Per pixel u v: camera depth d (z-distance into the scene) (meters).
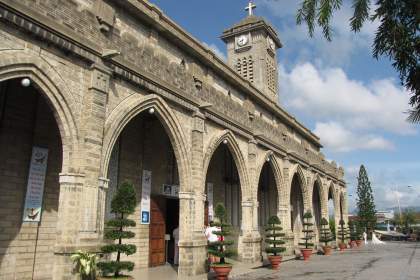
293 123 31.12
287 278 16.42
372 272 18.31
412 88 5.27
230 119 20.41
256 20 39.50
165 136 20.34
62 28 11.05
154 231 18.75
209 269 17.17
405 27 5.29
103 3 12.81
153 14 15.63
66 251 10.58
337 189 44.19
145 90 14.63
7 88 12.71
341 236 40.56
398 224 89.56
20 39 10.16
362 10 6.17
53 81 10.87
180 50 17.58
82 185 11.27
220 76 21.00
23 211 12.77
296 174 31.36
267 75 39.88
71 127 11.33
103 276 10.76
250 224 21.67
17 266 12.41
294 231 34.28
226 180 24.97
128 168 17.52
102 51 12.40
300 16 6.52
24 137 13.14
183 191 16.39
